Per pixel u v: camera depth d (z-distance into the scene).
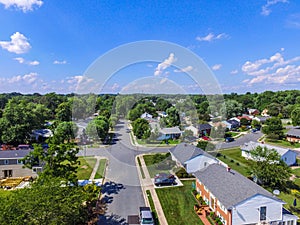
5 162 25.36
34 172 25.52
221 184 17.20
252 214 14.49
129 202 18.08
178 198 18.88
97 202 17.94
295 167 28.42
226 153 33.94
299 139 41.75
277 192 19.42
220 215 15.84
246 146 32.84
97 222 15.59
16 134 38.34
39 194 11.84
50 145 17.19
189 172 22.72
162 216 16.42
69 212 11.84
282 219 14.84
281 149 29.78
